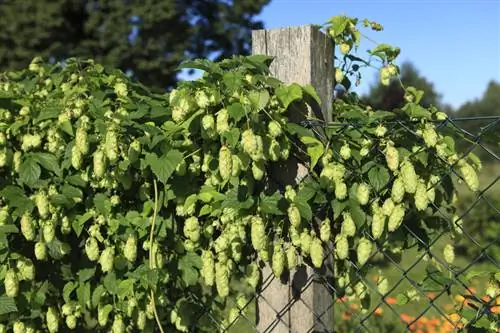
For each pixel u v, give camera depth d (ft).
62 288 4.75
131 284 4.33
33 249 4.73
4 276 4.46
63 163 4.47
